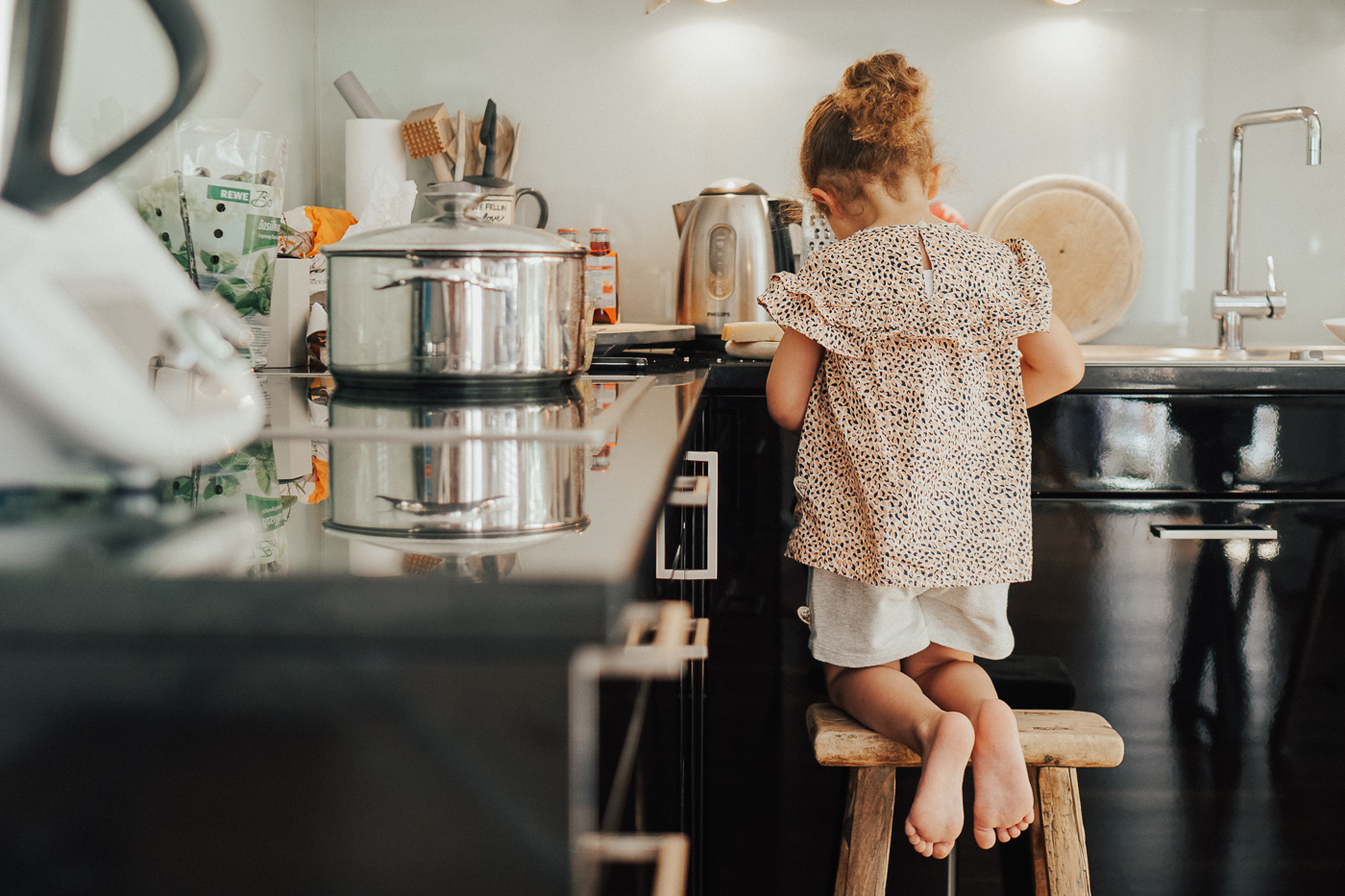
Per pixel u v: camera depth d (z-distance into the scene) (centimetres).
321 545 40
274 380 107
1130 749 152
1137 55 198
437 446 64
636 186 201
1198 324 203
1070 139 199
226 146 113
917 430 123
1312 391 147
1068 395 148
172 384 53
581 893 35
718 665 151
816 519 130
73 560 36
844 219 140
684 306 178
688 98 199
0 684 35
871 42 198
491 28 199
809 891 154
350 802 35
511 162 196
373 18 198
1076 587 150
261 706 35
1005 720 109
